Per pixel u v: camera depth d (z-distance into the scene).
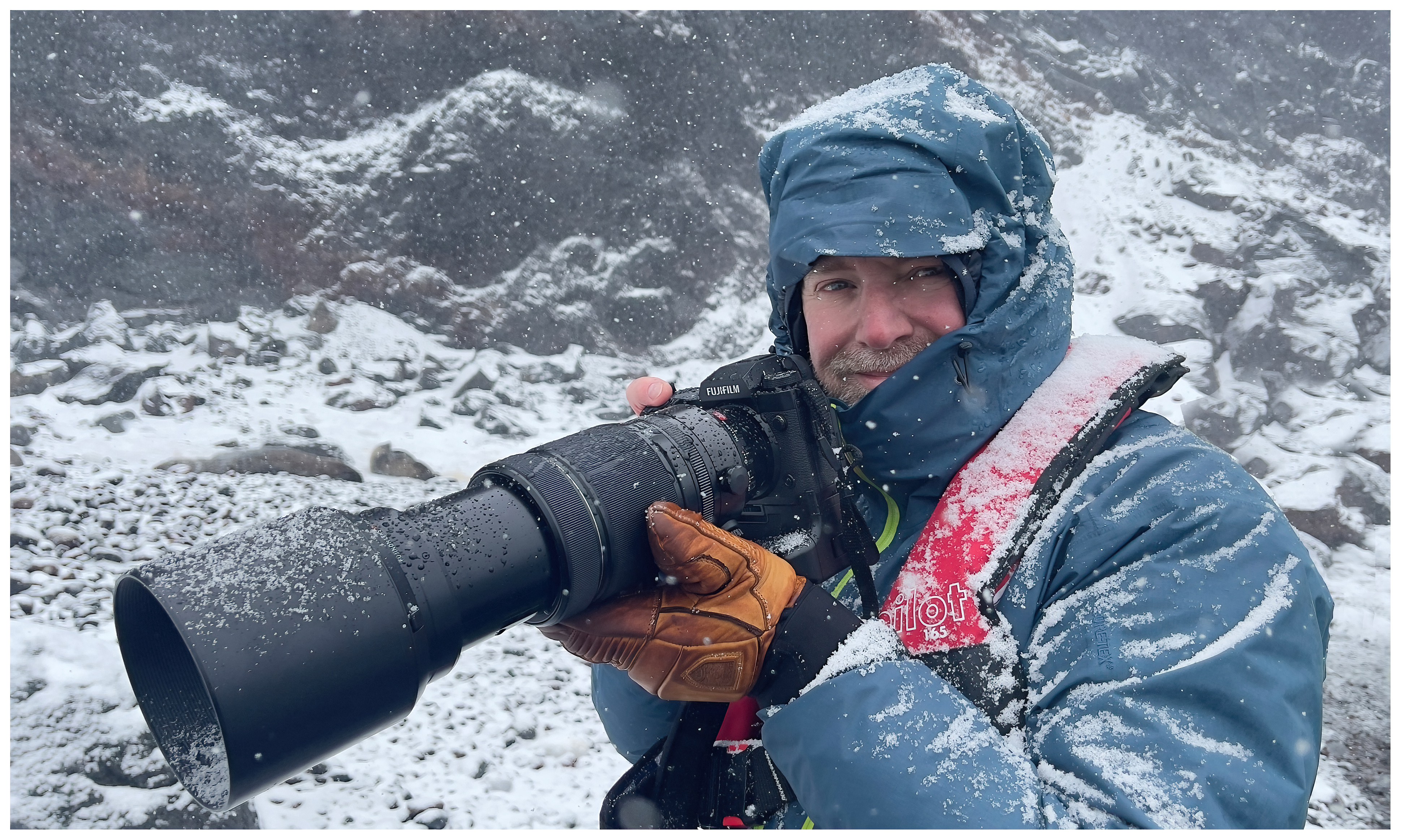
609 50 10.62
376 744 3.39
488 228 10.24
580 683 4.25
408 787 3.15
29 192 8.83
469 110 10.15
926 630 1.03
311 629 0.83
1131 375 1.12
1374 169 16.16
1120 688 0.88
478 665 4.23
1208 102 15.82
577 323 10.40
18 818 2.76
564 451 1.07
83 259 9.05
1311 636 0.92
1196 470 1.01
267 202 9.44
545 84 10.48
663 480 1.07
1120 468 1.05
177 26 9.41
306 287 9.57
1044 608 1.02
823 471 1.14
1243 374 10.84
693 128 11.24
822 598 1.03
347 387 8.23
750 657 0.99
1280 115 16.41
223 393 7.72
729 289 11.56
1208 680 0.86
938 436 1.14
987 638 1.00
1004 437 1.12
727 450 1.14
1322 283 11.80
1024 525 1.04
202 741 0.97
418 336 9.66
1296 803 0.84
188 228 9.30
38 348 8.12
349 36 9.95
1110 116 14.58
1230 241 12.10
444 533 0.98
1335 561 7.58
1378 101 16.95
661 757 1.20
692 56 11.02
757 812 1.15
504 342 10.03
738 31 11.45
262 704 0.79
